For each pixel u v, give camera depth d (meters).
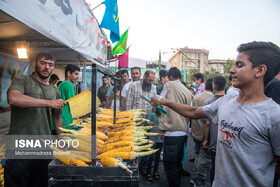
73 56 6.68
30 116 1.93
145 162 3.35
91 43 5.45
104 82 6.12
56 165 1.27
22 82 1.90
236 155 1.14
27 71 5.81
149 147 1.55
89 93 1.98
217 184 1.27
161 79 5.11
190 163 4.20
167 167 2.77
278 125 1.00
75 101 1.93
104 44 7.63
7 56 5.02
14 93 1.74
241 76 1.14
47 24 2.83
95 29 5.91
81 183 1.27
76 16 4.12
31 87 1.94
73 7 3.92
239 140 1.13
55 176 1.27
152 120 3.50
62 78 8.89
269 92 1.64
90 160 1.37
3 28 3.73
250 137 1.09
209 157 3.01
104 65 7.85
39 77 2.05
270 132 1.03
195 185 3.08
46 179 2.05
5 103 5.03
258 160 1.08
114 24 4.72
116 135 1.90
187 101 2.88
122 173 1.27
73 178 1.27
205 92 3.29
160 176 3.48
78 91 6.71
